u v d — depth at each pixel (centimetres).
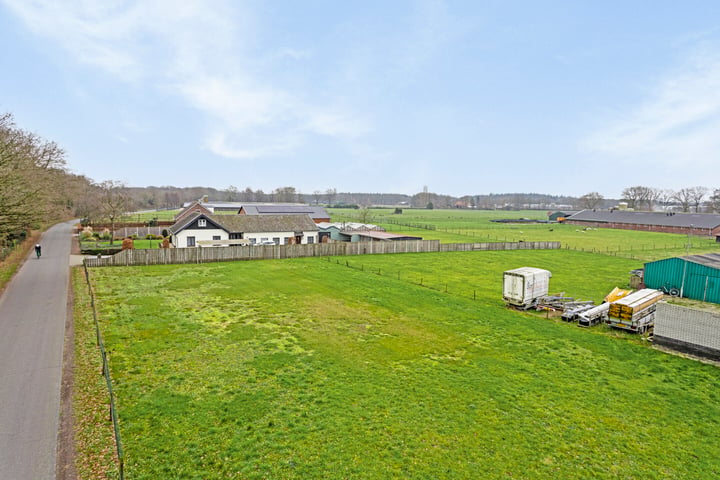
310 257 5044
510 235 9144
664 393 1647
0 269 3772
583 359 1981
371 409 1457
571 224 13338
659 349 2131
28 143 3741
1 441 1209
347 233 6800
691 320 2025
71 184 6644
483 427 1370
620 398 1598
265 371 1731
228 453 1196
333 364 1827
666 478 1155
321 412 1426
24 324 2233
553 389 1655
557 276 4203
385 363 1858
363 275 3925
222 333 2178
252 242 5834
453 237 8506
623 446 1295
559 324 2573
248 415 1393
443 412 1452
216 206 12825
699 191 17400
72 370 1681
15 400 1438
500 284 3772
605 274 4350
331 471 1136
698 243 7894
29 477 1070
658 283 3400
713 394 1647
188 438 1258
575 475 1155
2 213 3055
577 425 1402
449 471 1152
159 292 3038
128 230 7394
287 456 1193
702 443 1323
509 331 2364
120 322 2309
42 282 3294
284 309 2662
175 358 1841
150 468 1123
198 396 1510
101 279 3456
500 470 1165
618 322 2464
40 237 6619
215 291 3108
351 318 2508
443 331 2322
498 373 1788
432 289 3428
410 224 11781
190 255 4391
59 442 1216
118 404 1434
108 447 1202
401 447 1251
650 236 9275
